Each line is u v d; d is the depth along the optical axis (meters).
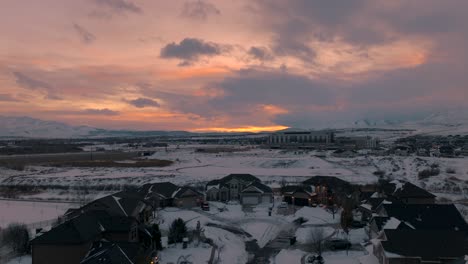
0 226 55.00
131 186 92.12
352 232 53.22
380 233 41.00
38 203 75.75
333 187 75.25
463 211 60.69
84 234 39.22
